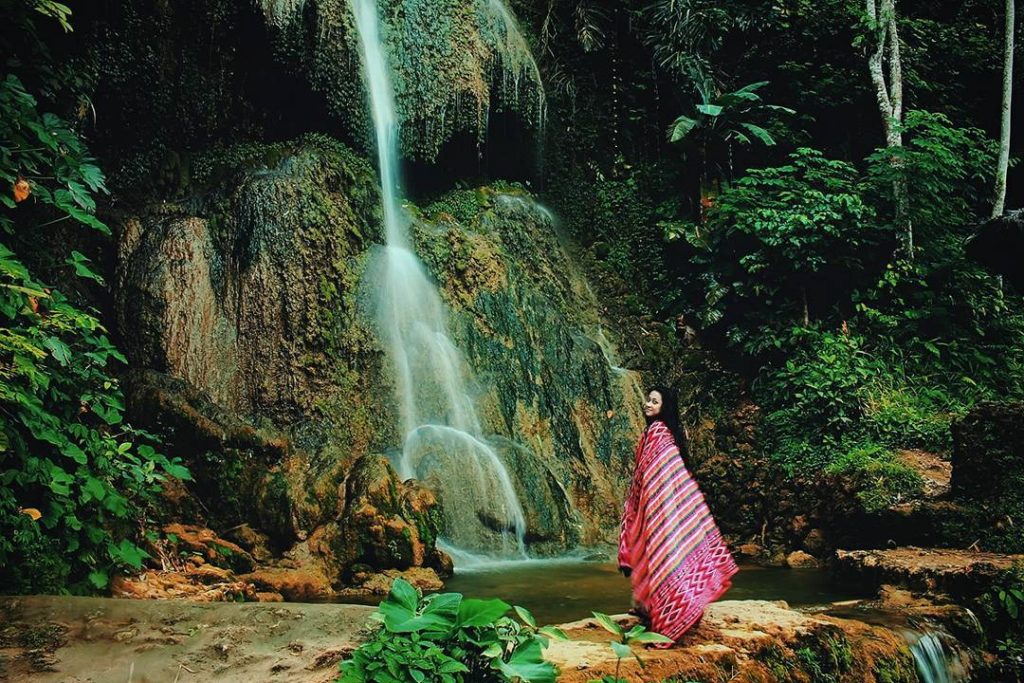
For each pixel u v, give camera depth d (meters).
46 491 6.31
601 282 14.45
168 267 9.57
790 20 15.95
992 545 8.19
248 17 11.20
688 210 15.44
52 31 8.64
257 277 9.97
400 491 8.56
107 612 4.79
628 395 12.71
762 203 14.08
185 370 9.39
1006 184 17.02
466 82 12.67
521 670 3.65
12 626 4.61
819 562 9.89
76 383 7.00
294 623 4.60
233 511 8.35
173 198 10.68
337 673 4.05
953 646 6.09
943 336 13.55
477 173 13.63
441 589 7.86
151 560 7.21
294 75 11.41
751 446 12.29
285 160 10.80
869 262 14.12
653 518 4.88
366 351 10.49
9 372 6.05
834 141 16.00
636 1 16.25
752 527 11.24
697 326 14.27
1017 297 14.50
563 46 15.84
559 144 15.23
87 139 10.05
